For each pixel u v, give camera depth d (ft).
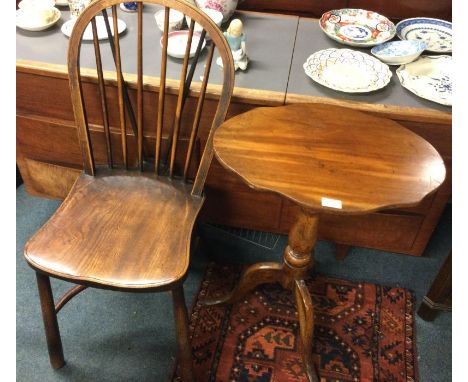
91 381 3.94
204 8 4.39
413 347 4.23
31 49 4.06
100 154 4.41
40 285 3.38
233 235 5.27
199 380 3.94
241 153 2.88
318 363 4.09
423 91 3.69
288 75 3.89
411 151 3.00
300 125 3.18
